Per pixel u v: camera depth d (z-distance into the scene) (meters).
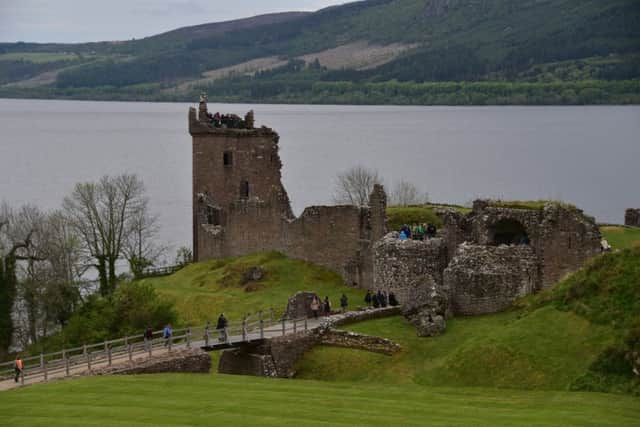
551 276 96.81
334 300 118.44
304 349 92.25
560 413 65.00
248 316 114.81
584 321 78.94
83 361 83.44
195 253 158.00
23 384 75.38
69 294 138.62
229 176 161.12
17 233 155.12
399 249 106.00
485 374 78.12
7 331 132.50
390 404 68.81
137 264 159.25
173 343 92.19
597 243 95.00
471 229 105.00
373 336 91.31
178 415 63.38
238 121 166.00
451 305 97.50
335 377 87.94
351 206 128.62
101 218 188.00
